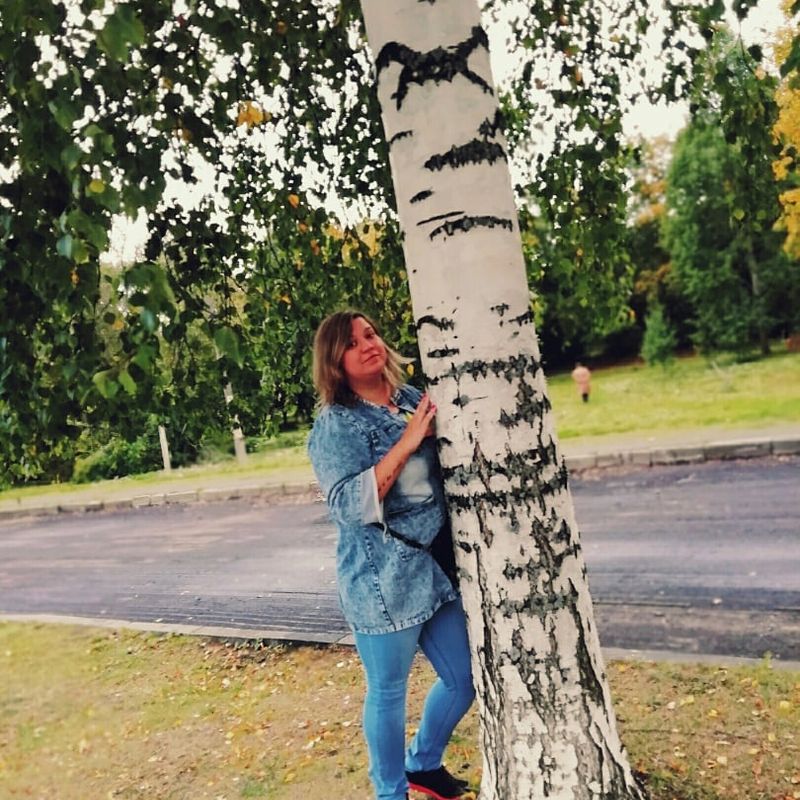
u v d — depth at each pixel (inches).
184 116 99.9
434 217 71.7
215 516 451.2
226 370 107.5
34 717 173.6
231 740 141.8
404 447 77.7
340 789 115.3
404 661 86.8
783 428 404.5
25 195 81.1
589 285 171.2
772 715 117.4
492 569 75.4
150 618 257.9
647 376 861.8
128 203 74.4
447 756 117.1
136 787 128.9
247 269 132.9
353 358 85.7
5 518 600.7
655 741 113.8
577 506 325.7
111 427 93.0
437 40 69.5
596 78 158.2
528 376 73.5
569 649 76.0
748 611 174.9
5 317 84.0
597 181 157.0
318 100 149.8
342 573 86.7
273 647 195.3
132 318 73.7
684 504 297.4
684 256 898.1
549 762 77.1
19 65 74.7
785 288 860.0
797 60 98.9
